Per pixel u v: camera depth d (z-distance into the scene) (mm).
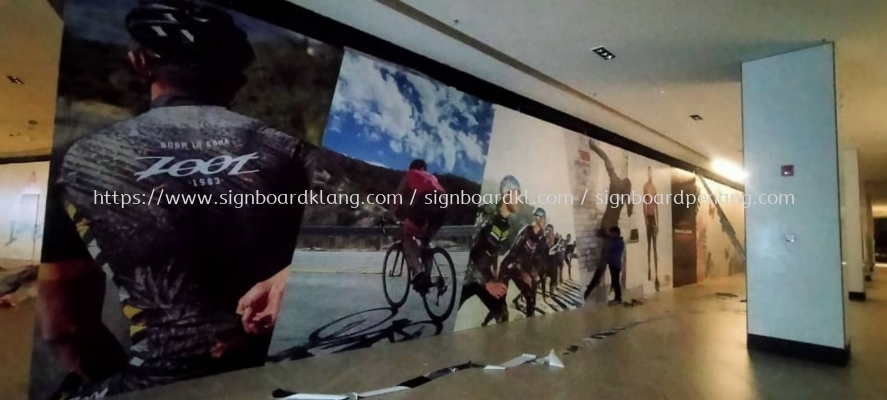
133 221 3328
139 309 3344
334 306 4492
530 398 3227
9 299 6793
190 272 3594
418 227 5285
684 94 6316
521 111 6695
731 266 14156
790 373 3889
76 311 3080
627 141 9062
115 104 3271
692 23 4219
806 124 4566
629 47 4820
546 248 7070
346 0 4031
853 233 9219
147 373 3381
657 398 3240
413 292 5199
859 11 3844
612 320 6492
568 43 4785
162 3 3502
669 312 7223
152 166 3422
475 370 3953
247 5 3926
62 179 3047
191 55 3627
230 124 3826
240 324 3867
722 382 3625
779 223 4668
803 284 4477
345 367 4000
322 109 4430
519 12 4156
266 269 4035
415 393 3330
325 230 4449
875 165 12289
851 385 3572
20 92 6031
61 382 3008
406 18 4355
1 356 3914
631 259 9039
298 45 4238
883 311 7441
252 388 3412
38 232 8820
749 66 5016
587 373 3863
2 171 9406
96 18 3215
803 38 4414
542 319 6566
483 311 6027
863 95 6043
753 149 4898
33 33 4270
